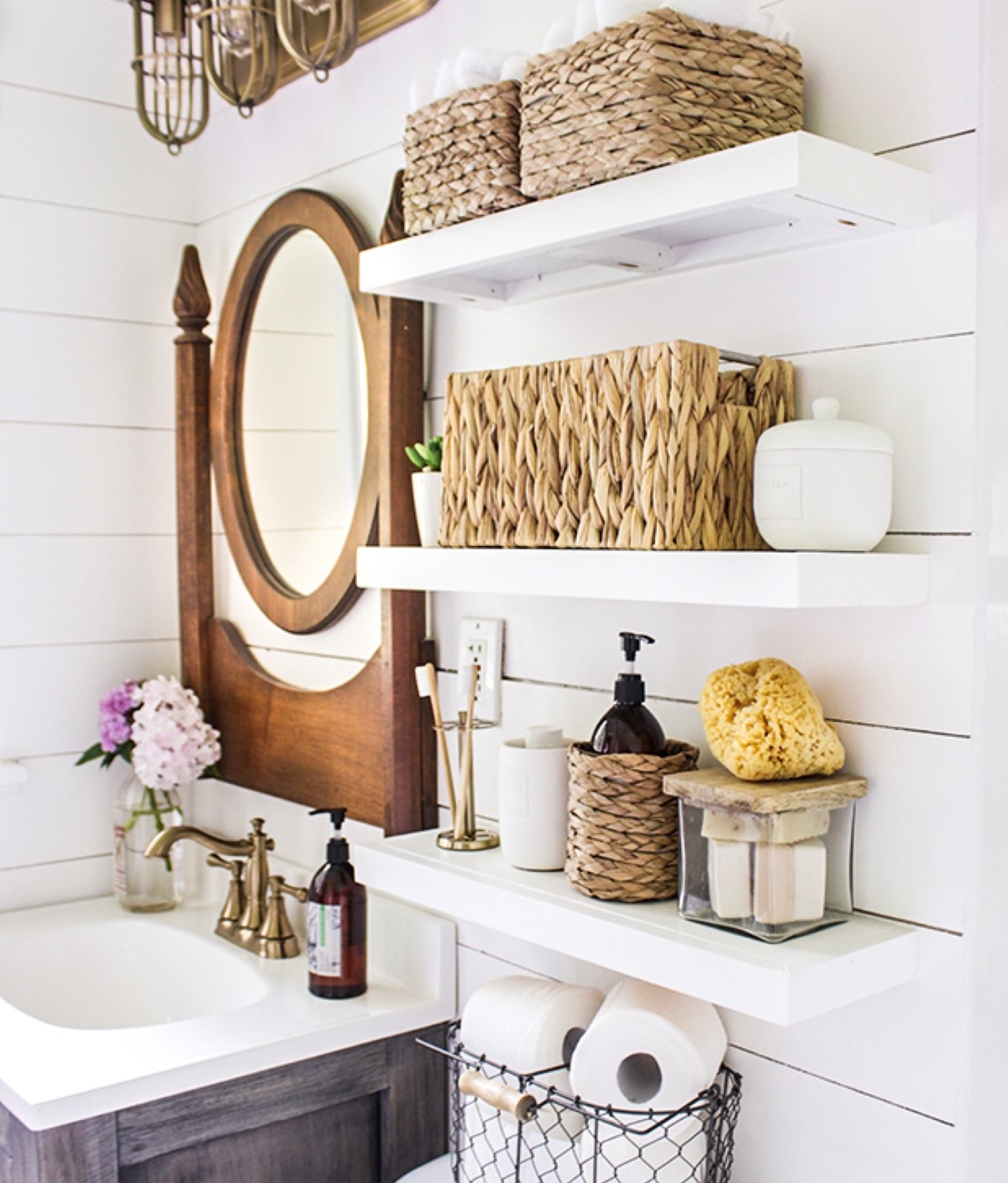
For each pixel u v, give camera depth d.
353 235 1.70
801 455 1.03
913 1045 1.09
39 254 1.98
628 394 1.10
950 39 1.05
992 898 1.04
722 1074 1.25
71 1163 1.30
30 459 1.99
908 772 1.09
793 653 1.19
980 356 1.04
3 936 1.83
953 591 1.06
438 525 1.45
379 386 1.61
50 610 2.02
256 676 1.96
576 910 1.17
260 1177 1.45
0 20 1.93
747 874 1.07
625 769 1.18
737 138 1.08
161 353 2.12
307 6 1.53
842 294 1.14
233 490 2.00
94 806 2.07
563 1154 1.30
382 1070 1.54
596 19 1.09
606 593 1.12
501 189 1.19
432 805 1.65
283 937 1.75
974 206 1.04
